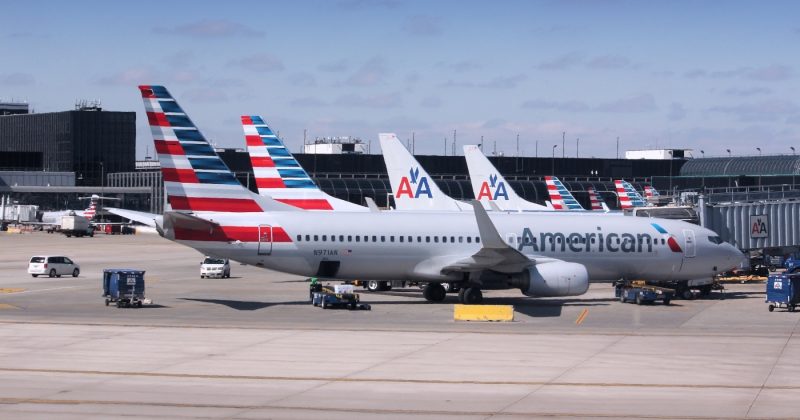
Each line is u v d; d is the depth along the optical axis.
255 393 44.19
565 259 87.19
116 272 78.31
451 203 118.75
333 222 81.00
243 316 72.75
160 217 78.44
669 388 45.97
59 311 75.06
